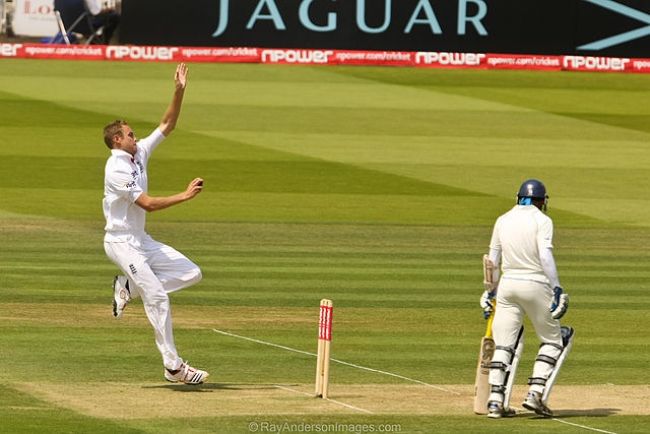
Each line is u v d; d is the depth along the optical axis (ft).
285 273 221.05
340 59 489.26
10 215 292.81
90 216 295.28
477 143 393.29
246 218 296.51
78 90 437.99
